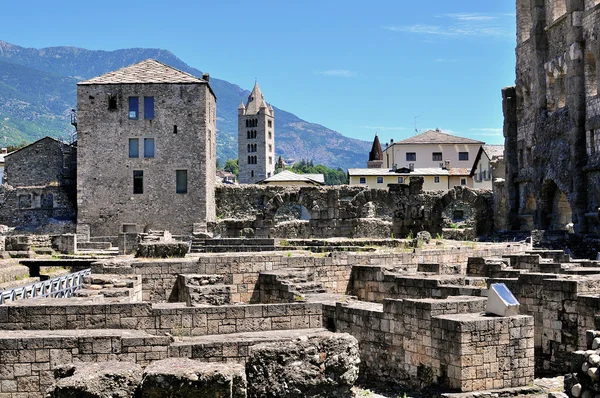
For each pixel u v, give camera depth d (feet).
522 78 266.36
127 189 245.86
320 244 145.48
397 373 68.85
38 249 181.98
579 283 77.25
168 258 111.34
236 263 101.35
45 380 56.70
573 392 53.78
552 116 239.09
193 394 40.32
